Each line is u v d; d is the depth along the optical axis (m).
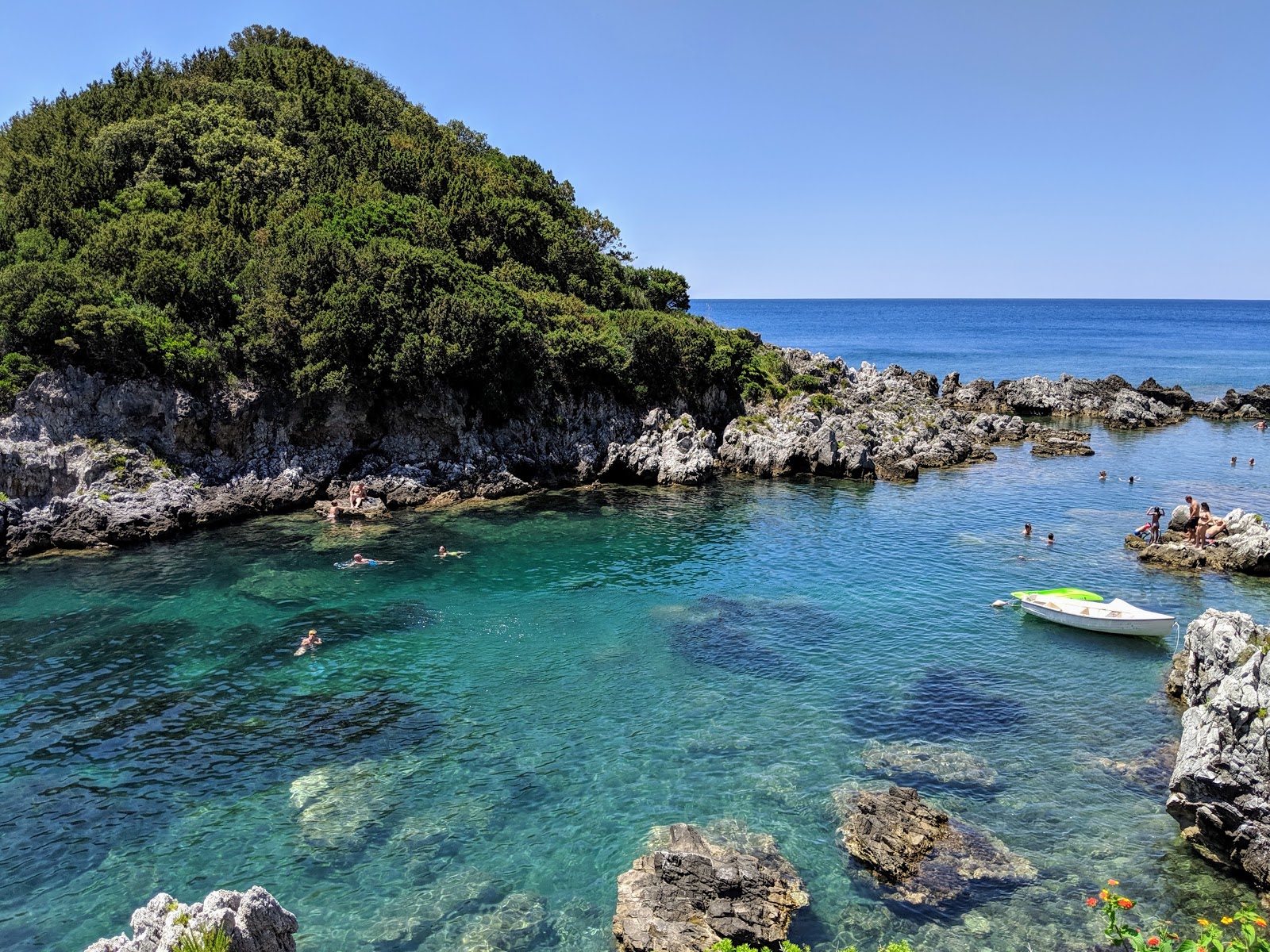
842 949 21.89
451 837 26.84
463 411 73.69
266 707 35.53
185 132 82.88
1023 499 73.56
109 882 24.56
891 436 91.81
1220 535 56.91
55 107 92.31
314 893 24.19
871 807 27.17
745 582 51.81
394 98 119.44
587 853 26.09
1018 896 24.00
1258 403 120.94
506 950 22.12
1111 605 44.94
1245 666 26.69
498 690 37.28
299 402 68.69
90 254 66.75
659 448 81.75
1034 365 187.75
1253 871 24.16
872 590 50.38
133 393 61.59
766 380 99.44
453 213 90.62
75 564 53.84
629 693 37.00
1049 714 35.00
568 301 88.44
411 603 47.88
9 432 56.34
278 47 112.38
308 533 61.62
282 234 73.44
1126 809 28.22
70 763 30.89
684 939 21.72
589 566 54.91
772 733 33.38
